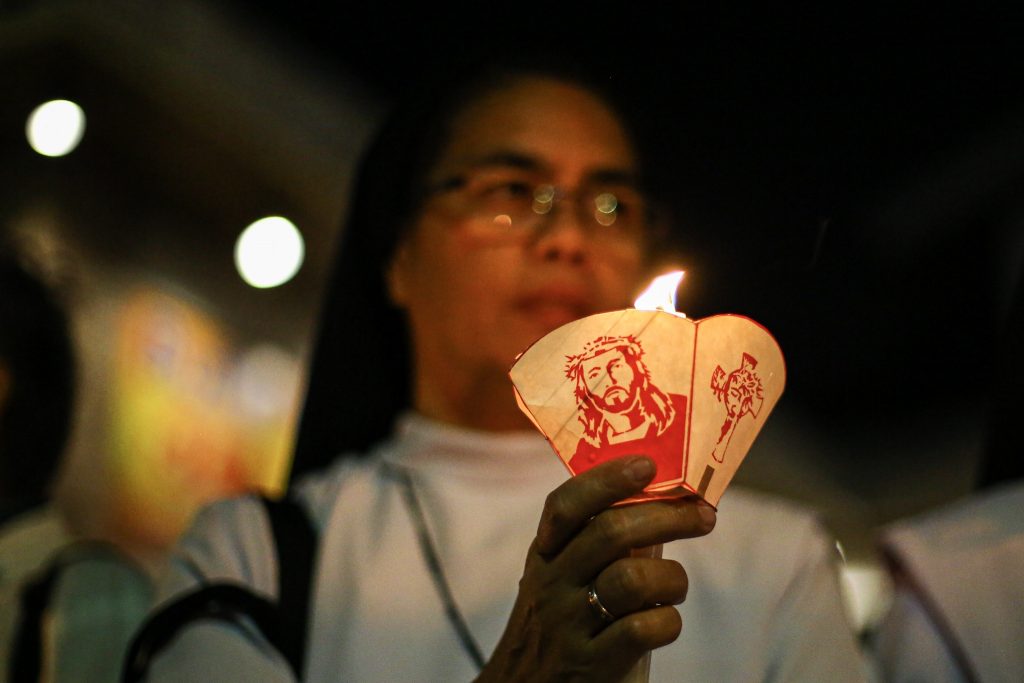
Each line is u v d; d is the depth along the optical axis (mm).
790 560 1772
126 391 4855
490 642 1677
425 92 2234
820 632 1684
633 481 1107
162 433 5020
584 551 1137
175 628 1615
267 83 5148
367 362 2314
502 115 2076
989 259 5359
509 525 1831
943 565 1935
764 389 1249
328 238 5566
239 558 1766
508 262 1942
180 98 5027
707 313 3023
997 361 2396
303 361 5871
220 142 5191
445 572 1764
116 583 2719
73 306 4203
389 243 2221
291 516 1842
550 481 1906
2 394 2912
